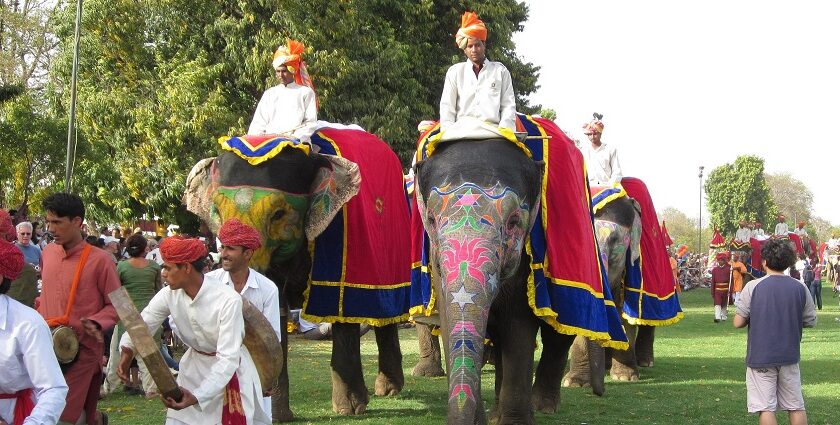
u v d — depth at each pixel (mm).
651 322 11969
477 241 6340
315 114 8984
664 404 9305
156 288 9695
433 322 7727
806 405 9414
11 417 4293
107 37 22391
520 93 28922
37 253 10492
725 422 8352
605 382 11156
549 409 8555
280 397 8266
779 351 6906
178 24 22500
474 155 6820
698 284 41281
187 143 21469
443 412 8828
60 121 19688
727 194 98000
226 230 5316
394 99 23438
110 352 9484
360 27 23953
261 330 4996
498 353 7996
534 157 7613
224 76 22484
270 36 21594
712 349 15117
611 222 11258
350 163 8523
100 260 6078
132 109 21547
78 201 6086
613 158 11938
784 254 7004
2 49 32469
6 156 19422
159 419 8344
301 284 8789
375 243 8992
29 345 4199
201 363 4992
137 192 21719
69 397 5816
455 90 7469
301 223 8414
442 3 26266
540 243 7336
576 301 7449
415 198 7250
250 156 8133
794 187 125625
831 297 34469
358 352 8891
